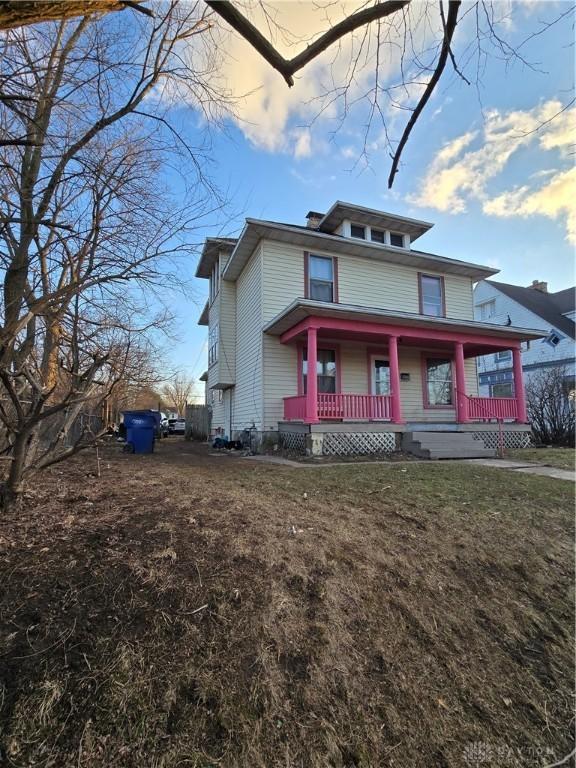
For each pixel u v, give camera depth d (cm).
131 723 159
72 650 179
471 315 1348
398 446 973
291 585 247
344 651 213
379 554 309
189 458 859
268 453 984
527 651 252
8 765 142
